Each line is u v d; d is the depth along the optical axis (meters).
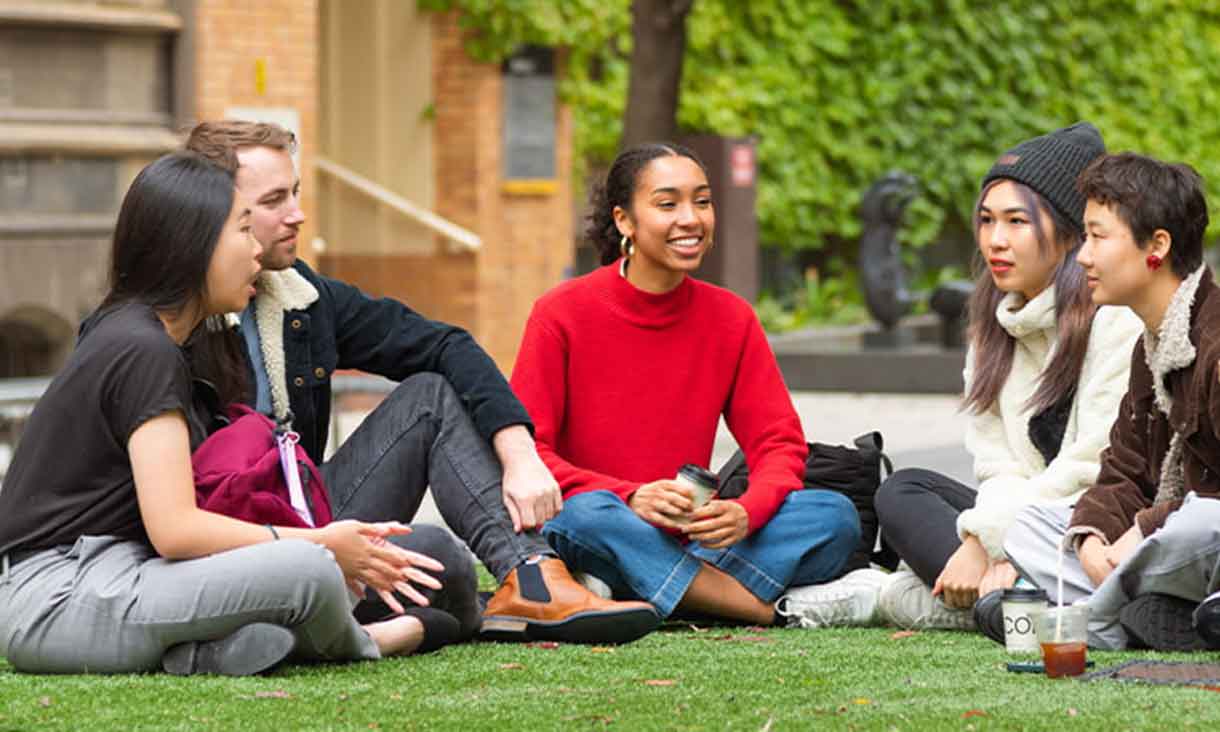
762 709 6.16
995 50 31.84
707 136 23.14
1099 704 6.16
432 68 23.64
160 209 6.86
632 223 8.88
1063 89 33.41
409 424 7.95
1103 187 7.55
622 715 6.08
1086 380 8.27
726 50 28.53
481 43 23.48
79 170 19.39
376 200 23.89
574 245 25.91
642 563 8.36
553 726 5.90
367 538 6.98
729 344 9.02
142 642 6.75
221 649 6.76
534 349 8.88
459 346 8.16
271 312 7.88
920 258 32.16
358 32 23.97
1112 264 7.53
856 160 30.48
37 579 6.81
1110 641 7.64
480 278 23.58
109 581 6.75
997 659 7.36
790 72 29.42
